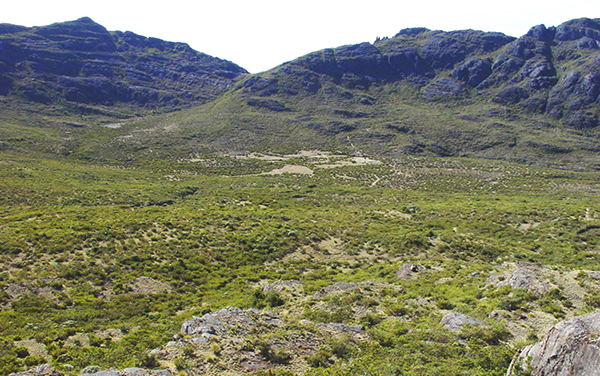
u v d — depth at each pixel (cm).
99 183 6038
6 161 6700
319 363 1227
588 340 830
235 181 7275
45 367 1066
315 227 4059
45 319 1709
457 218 4531
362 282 2280
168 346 1277
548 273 1822
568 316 1434
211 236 3441
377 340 1407
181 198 5706
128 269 2519
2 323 1596
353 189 6700
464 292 1914
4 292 1927
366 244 3594
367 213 4972
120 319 1850
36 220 3366
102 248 2736
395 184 7275
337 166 8844
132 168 8181
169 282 2438
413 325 1527
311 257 3256
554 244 3344
